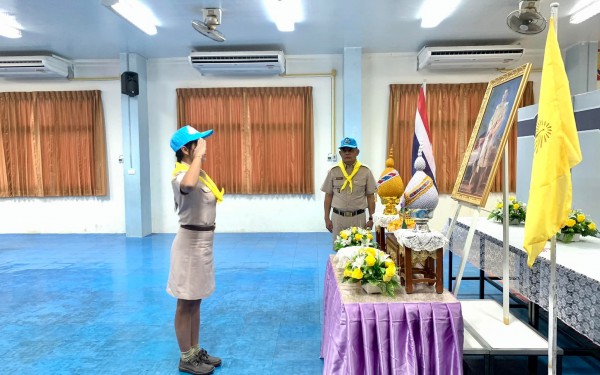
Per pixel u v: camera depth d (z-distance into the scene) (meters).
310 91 7.11
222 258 5.45
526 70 1.97
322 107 7.22
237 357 2.70
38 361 2.68
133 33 5.90
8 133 7.28
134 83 6.84
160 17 5.25
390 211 2.18
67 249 6.14
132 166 7.06
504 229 2.19
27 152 7.30
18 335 3.08
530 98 6.91
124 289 4.18
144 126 7.21
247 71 6.89
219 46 6.61
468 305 2.48
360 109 6.79
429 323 1.69
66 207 7.49
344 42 6.45
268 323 3.26
